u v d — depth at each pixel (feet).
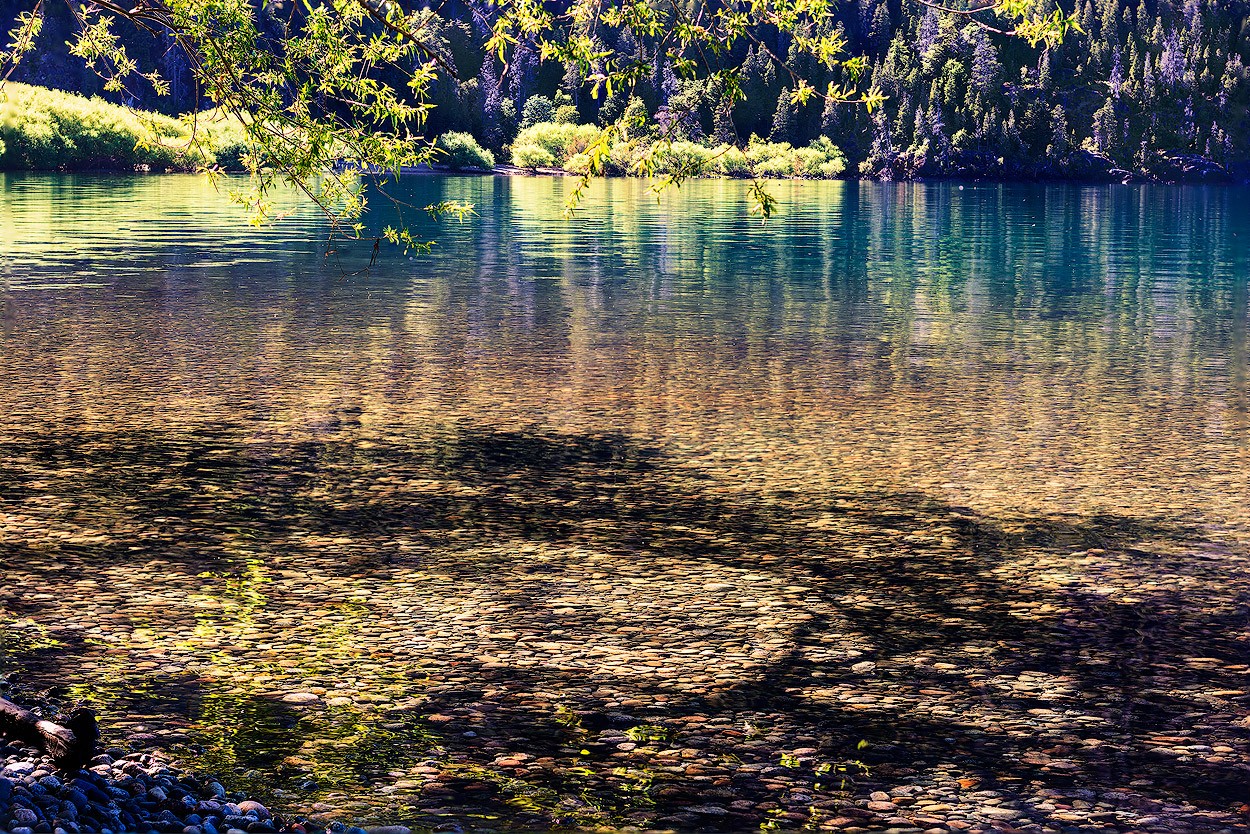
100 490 48.93
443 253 160.25
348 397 68.03
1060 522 46.70
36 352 79.82
